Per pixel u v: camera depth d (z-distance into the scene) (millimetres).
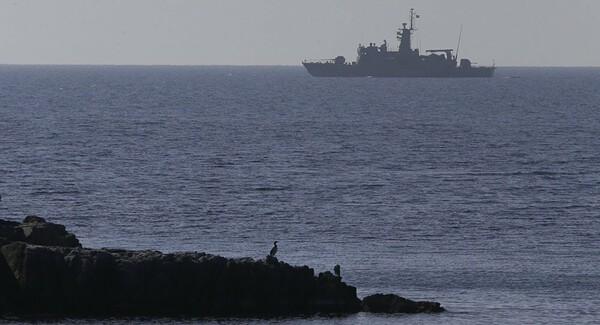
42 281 192500
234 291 199500
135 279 195250
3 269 191875
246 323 193000
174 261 198625
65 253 196375
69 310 192625
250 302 199750
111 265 195500
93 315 192500
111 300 194625
